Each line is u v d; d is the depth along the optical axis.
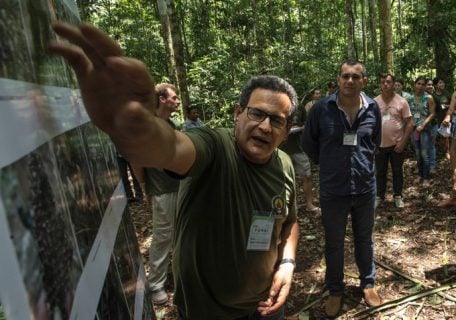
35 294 0.41
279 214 1.46
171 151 0.76
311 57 10.06
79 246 0.57
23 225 0.41
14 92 0.45
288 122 1.38
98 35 0.55
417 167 6.46
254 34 12.46
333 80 9.14
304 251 3.96
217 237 1.31
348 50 9.52
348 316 2.89
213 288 1.38
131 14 14.42
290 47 10.64
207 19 13.99
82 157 0.71
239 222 1.33
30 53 0.54
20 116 0.46
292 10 15.54
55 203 0.52
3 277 0.36
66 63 0.73
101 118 0.60
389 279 3.34
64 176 0.58
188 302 1.42
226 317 1.47
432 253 3.74
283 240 1.70
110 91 0.58
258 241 1.41
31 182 0.45
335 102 2.74
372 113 2.76
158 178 3.00
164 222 3.03
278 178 1.48
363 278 3.02
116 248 0.81
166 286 3.38
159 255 3.11
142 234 4.62
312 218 4.77
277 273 1.60
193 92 9.58
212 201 1.27
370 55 14.59
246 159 1.35
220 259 1.34
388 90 4.71
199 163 1.10
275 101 1.30
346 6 9.41
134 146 0.66
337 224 2.84
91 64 0.56
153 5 14.36
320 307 3.03
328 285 2.95
